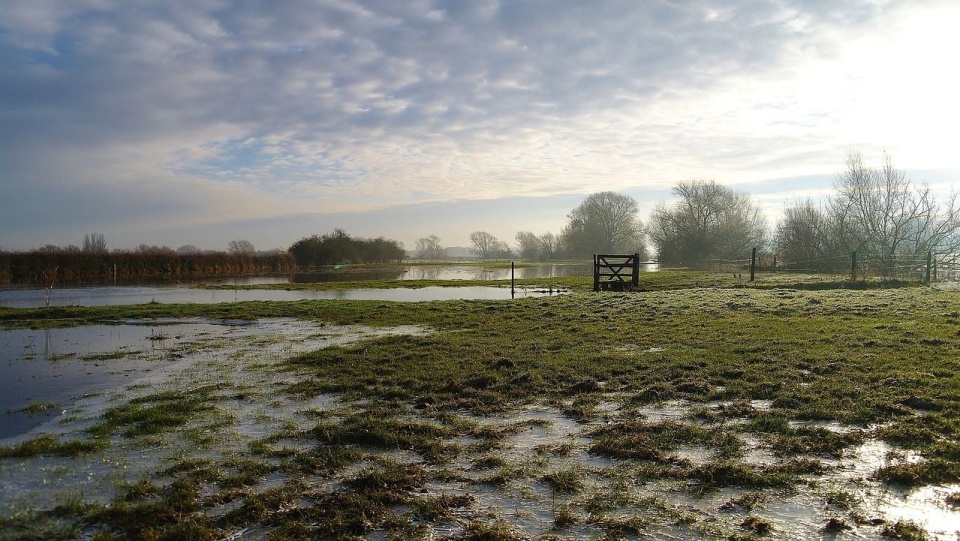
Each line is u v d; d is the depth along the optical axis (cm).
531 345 1326
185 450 696
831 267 3875
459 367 1116
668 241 6788
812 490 551
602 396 905
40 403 924
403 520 512
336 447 696
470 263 9275
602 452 663
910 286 2606
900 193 3656
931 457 611
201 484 597
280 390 988
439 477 602
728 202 6744
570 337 1423
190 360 1282
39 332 1762
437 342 1397
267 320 1998
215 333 1702
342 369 1132
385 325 1802
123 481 605
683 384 930
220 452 689
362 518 511
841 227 3816
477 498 555
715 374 993
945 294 2045
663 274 4197
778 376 957
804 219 4503
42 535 495
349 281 4634
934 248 3578
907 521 484
